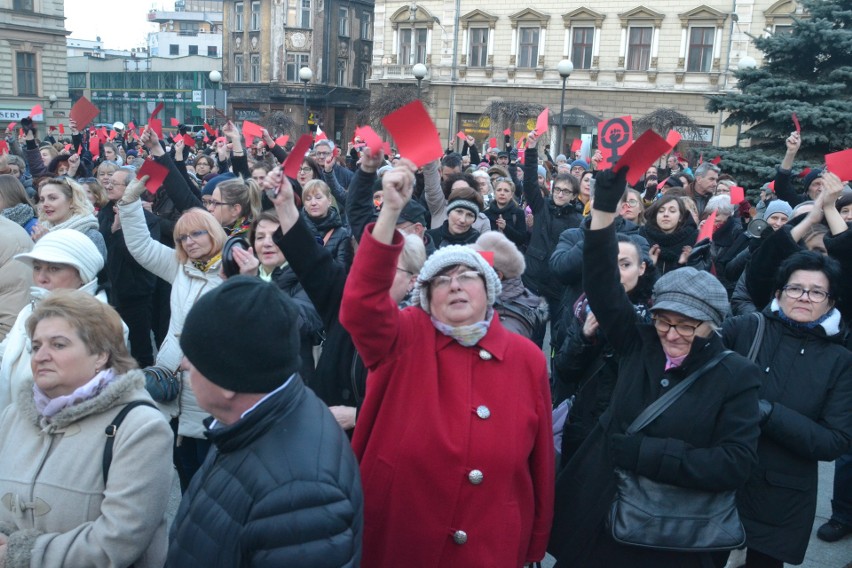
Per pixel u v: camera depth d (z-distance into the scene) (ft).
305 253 9.43
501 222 24.44
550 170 48.70
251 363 5.98
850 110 52.19
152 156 18.01
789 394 10.51
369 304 7.32
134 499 7.54
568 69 68.13
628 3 110.22
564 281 16.08
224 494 5.93
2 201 18.80
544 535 8.56
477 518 7.67
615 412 9.27
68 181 17.22
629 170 8.64
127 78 216.95
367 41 164.35
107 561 7.41
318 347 11.69
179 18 288.30
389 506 7.75
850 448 10.51
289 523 5.65
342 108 161.58
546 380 8.39
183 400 12.64
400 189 7.11
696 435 8.74
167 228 20.77
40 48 137.90
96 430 7.79
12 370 10.48
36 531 7.55
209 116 170.71
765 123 56.08
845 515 14.60
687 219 16.97
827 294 10.61
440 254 8.01
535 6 116.26
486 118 121.60
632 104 112.16
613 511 8.86
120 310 18.69
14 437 8.07
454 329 7.85
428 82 124.26
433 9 123.13
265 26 154.71
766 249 12.84
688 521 8.61
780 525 10.30
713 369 8.87
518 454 7.86
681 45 107.96
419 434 7.68
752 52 103.96
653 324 9.38
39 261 11.63
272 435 6.05
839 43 52.60
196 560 5.91
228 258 11.03
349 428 9.59
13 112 135.03
